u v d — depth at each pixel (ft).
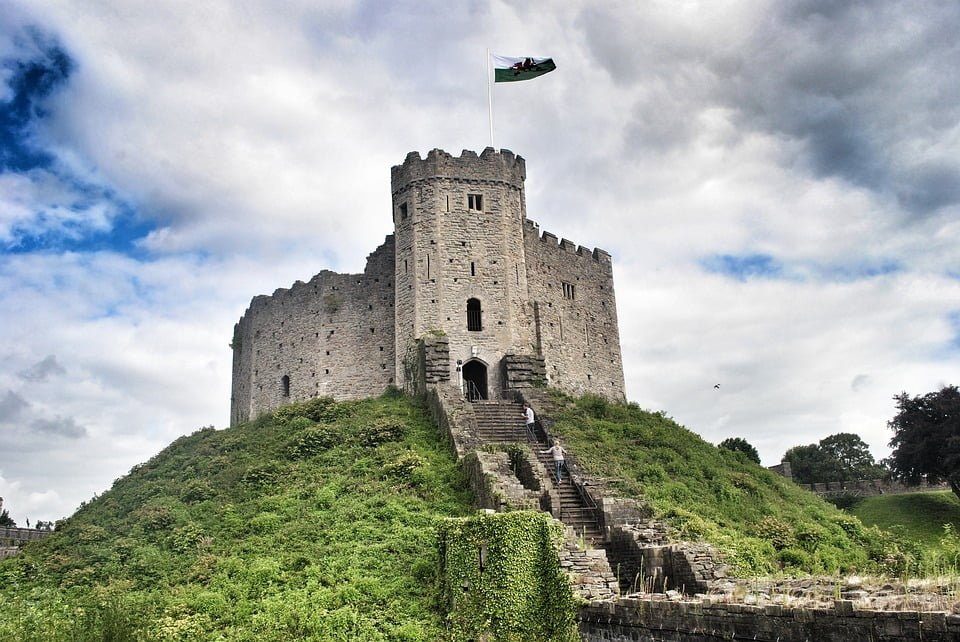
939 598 42.88
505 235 170.50
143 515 112.47
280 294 195.72
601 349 198.49
